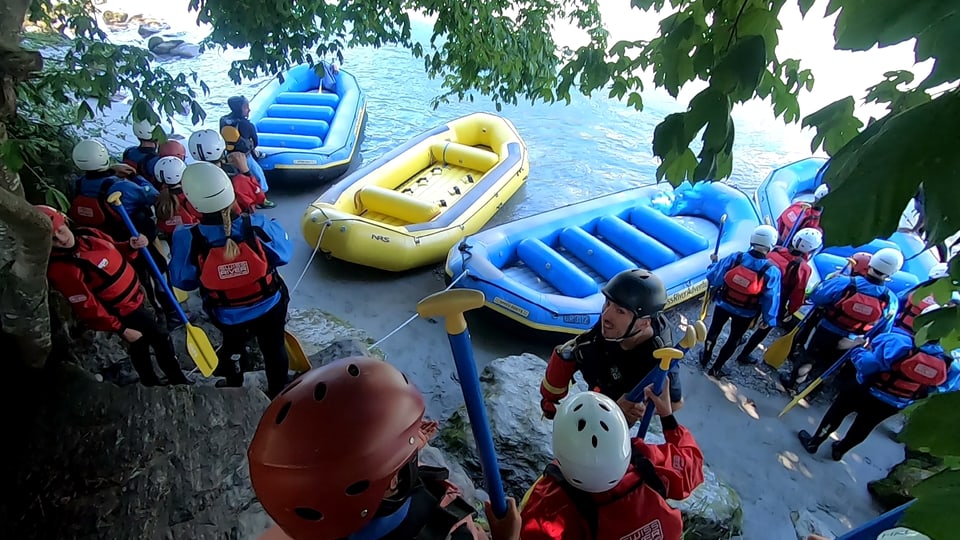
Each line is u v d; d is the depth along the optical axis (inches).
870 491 173.9
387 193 281.3
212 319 134.0
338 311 232.8
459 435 160.4
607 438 64.7
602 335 100.7
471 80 173.0
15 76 91.7
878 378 157.5
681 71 54.3
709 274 199.2
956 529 30.5
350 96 367.2
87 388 111.2
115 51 146.9
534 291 224.8
